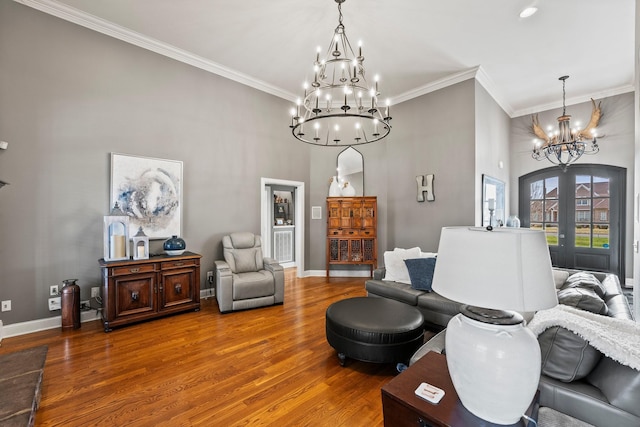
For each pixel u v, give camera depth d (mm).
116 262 3064
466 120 4355
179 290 3521
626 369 1076
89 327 3113
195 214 4164
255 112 4848
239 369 2328
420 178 4855
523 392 927
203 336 2934
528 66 4219
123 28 3432
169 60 3906
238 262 4090
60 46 3111
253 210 4824
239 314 3578
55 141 3088
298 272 5527
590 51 3834
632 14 3098
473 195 4266
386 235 5391
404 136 5141
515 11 3078
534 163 5766
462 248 1009
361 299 2912
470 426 960
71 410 1825
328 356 2557
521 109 5867
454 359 1036
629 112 4883
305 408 1878
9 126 2846
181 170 3980
